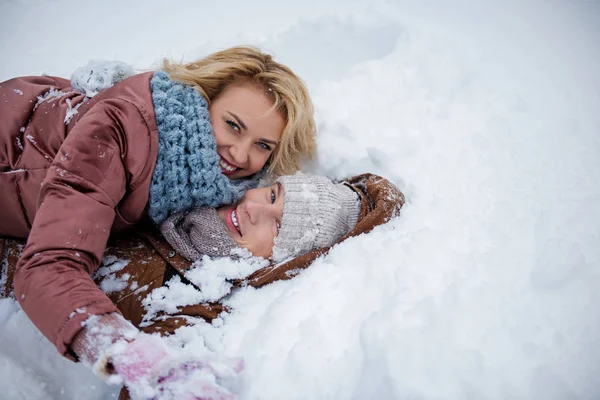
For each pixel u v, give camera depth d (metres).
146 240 1.62
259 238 1.60
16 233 1.59
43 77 1.83
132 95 1.54
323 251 1.59
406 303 1.31
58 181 1.33
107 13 2.72
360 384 1.21
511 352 1.21
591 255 1.42
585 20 2.63
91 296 1.18
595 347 1.23
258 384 1.24
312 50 2.50
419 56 2.37
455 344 1.23
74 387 1.35
